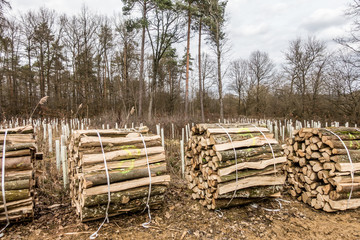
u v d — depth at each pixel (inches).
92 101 749.9
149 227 118.6
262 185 138.9
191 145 157.6
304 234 114.3
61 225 117.3
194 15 740.7
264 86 1389.0
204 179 140.3
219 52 712.4
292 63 969.5
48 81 967.0
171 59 1098.7
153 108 914.1
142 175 124.2
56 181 177.5
